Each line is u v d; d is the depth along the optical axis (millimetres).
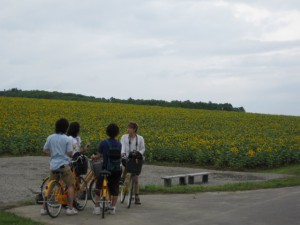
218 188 13945
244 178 18109
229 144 24078
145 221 9164
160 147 23250
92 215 9773
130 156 10625
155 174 18625
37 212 9867
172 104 76062
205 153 22422
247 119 47156
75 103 52969
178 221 9156
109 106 52469
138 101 76000
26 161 20719
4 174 16453
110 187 9914
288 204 11133
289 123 45031
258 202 11445
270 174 19500
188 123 40344
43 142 24219
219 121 43406
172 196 12516
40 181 14938
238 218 9445
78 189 10312
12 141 23922
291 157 23812
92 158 10109
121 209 10469
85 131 30469
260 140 26891
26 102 49938
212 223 8969
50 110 43562
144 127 35406
